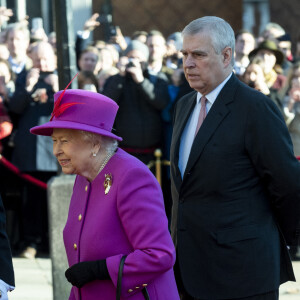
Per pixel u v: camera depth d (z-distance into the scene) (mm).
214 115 13406
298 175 13086
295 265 24094
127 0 36250
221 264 13172
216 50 13297
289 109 24328
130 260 10320
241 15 36219
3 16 31953
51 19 36938
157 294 10812
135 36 29484
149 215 10445
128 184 10570
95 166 10930
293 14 35750
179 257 13609
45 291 21375
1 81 25578
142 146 24891
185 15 36281
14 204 26156
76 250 10938
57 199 18016
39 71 25469
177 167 13930
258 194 13297
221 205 13211
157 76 25266
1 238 11297
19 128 25547
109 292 10625
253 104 13211
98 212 10734
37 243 26250
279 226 13633
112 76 24891
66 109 10703
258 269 13133
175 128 14414
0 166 25688
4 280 11125
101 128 10812
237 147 13156
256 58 23672
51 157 25422
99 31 35875
